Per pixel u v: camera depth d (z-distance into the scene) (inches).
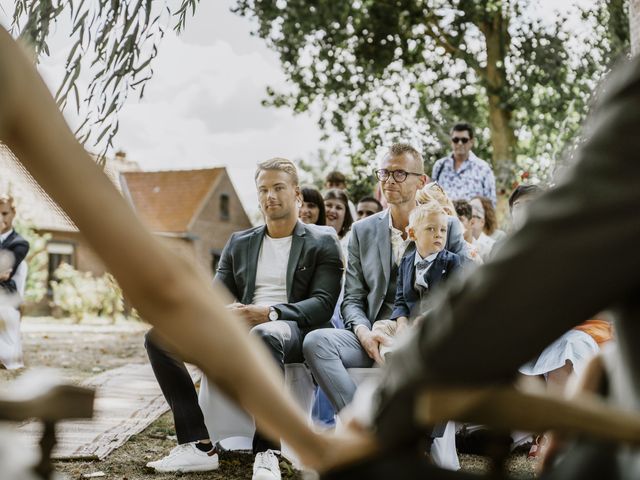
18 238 313.0
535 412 39.0
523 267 36.4
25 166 37.5
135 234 37.7
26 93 36.8
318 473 41.8
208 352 38.5
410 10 743.7
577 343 171.3
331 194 276.7
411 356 39.8
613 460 41.8
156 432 217.6
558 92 651.5
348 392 168.9
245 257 193.2
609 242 35.5
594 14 550.6
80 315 783.7
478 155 780.6
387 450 41.3
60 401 41.2
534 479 45.4
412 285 177.2
